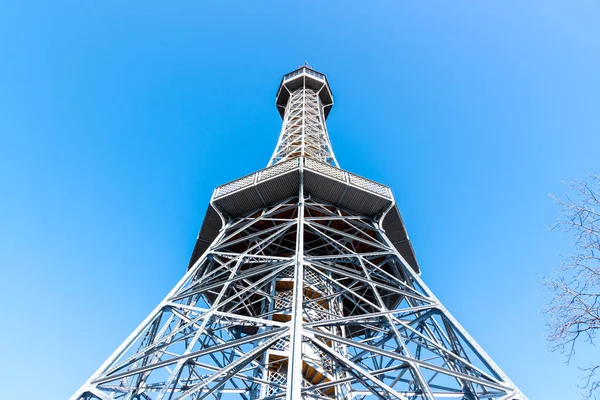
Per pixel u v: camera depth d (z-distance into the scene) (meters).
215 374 15.64
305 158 28.58
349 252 27.66
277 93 60.53
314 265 21.62
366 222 28.80
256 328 27.45
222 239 27.28
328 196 28.45
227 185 29.58
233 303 28.67
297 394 12.34
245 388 22.11
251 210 29.00
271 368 21.47
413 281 24.48
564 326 12.95
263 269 21.83
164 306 21.03
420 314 22.69
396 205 28.69
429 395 14.62
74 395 15.57
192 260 30.62
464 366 18.89
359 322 19.92
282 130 45.78
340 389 20.84
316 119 50.62
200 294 24.25
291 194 28.38
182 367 16.80
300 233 22.77
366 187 28.70
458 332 19.16
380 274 26.22
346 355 22.45
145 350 18.33
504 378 16.31
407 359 16.02
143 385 17.42
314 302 25.08
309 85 59.31
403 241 29.89
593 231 13.46
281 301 25.48
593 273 13.20
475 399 17.08
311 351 21.88
